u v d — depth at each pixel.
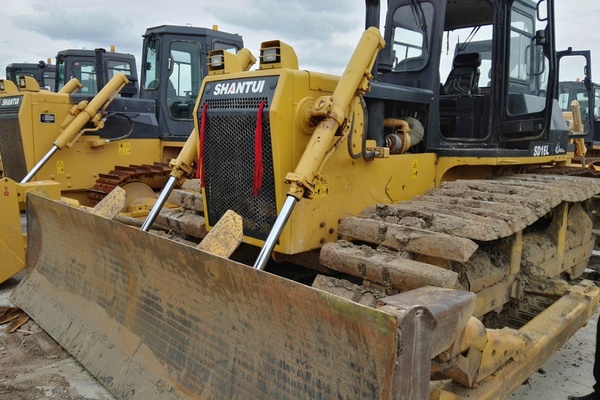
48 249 4.11
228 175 3.38
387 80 4.43
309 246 3.21
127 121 7.15
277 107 2.99
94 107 6.58
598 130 13.15
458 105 4.83
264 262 2.65
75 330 3.47
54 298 3.85
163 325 2.87
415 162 3.90
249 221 3.29
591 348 4.10
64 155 6.67
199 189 4.23
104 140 6.89
